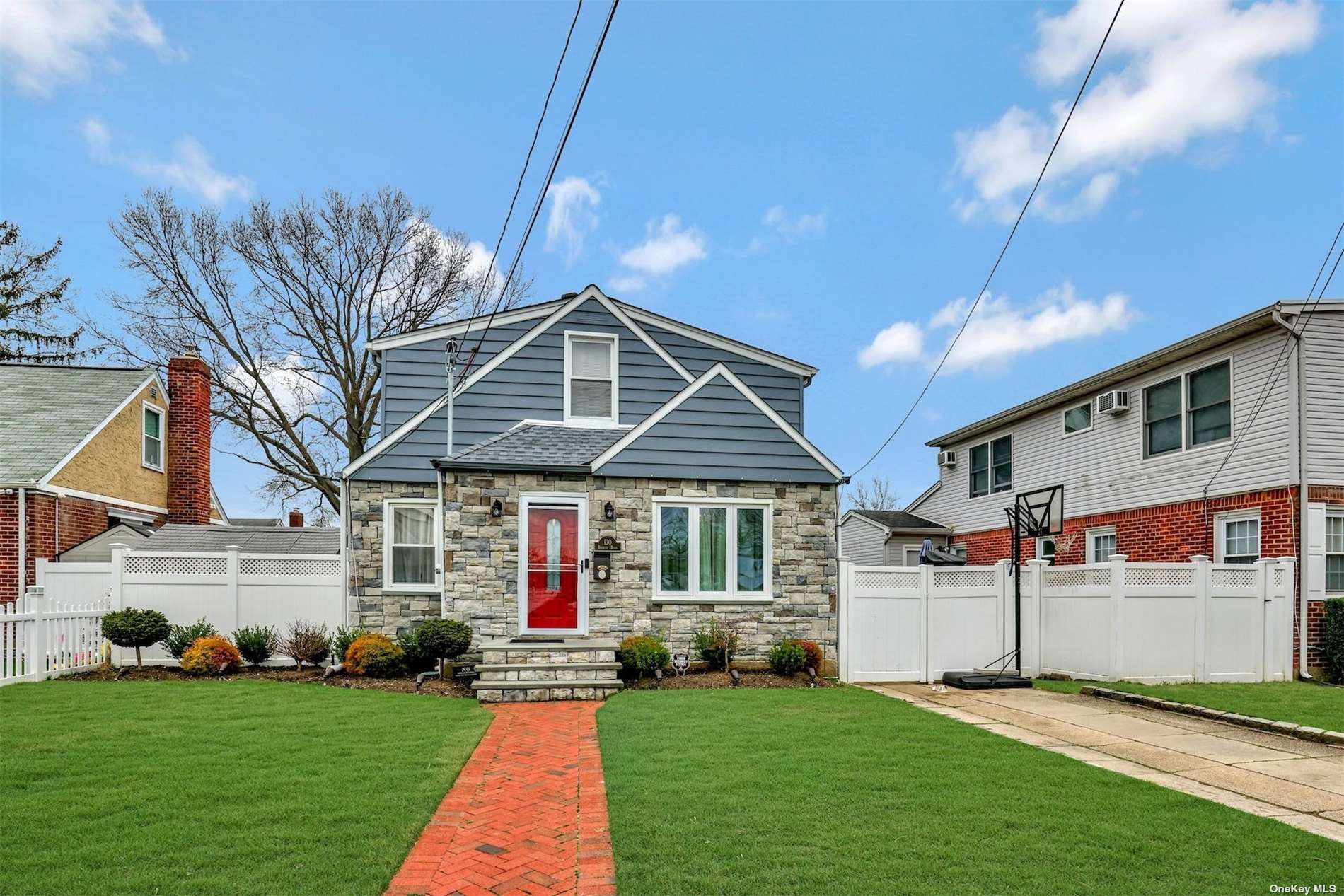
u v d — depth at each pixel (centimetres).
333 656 1161
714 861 439
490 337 1470
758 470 1212
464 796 567
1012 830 491
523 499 1147
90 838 461
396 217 2639
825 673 1189
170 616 1191
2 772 589
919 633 1192
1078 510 1786
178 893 391
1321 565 1241
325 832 476
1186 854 456
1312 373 1271
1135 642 1152
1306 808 555
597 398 1423
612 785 582
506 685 956
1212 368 1445
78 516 1580
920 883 412
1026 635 1241
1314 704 950
